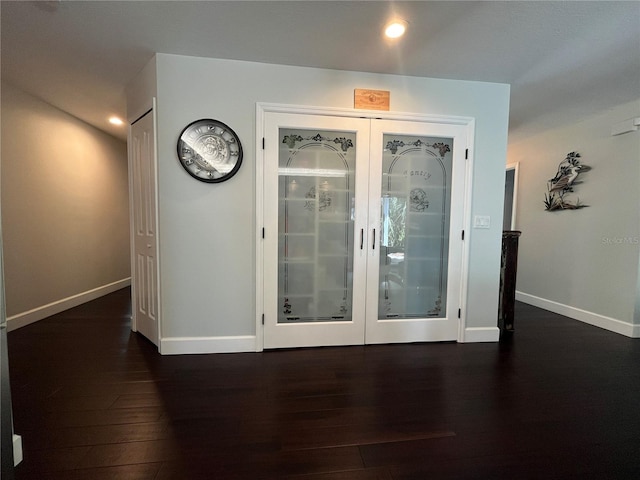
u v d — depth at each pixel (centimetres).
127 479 127
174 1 170
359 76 251
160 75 226
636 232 294
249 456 140
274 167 246
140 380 204
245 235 246
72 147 359
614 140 312
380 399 187
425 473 132
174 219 237
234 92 236
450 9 174
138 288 280
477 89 266
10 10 176
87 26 192
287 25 191
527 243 417
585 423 166
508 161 450
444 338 279
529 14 177
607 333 305
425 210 271
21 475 128
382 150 259
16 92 285
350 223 262
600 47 210
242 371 219
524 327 322
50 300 333
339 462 138
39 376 208
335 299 266
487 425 164
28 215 303
